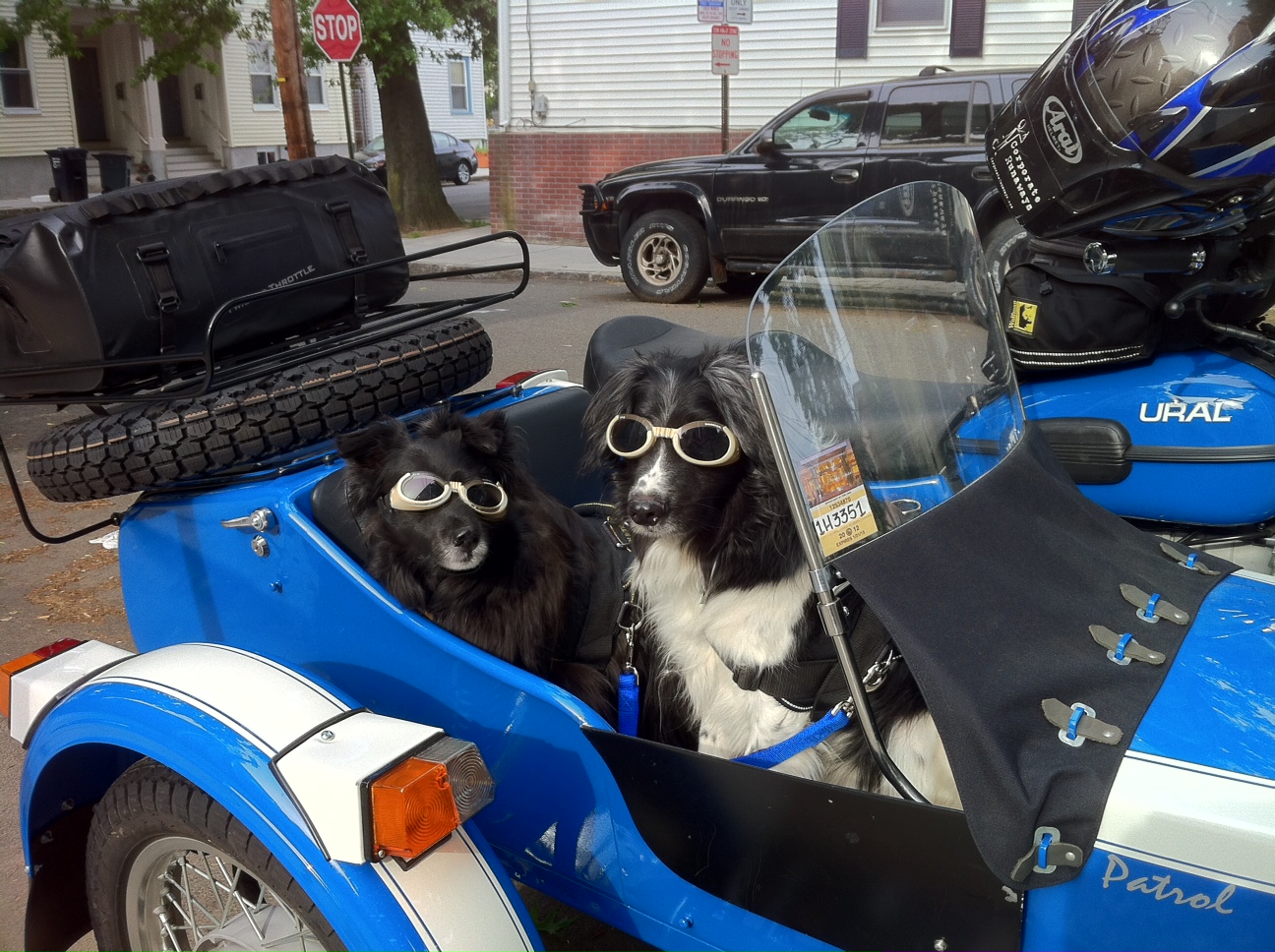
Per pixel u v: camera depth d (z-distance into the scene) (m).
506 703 1.94
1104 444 2.65
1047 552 1.74
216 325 2.12
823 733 1.80
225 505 2.26
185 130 26.64
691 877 1.76
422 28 17.14
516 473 2.35
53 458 2.25
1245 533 2.69
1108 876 1.38
